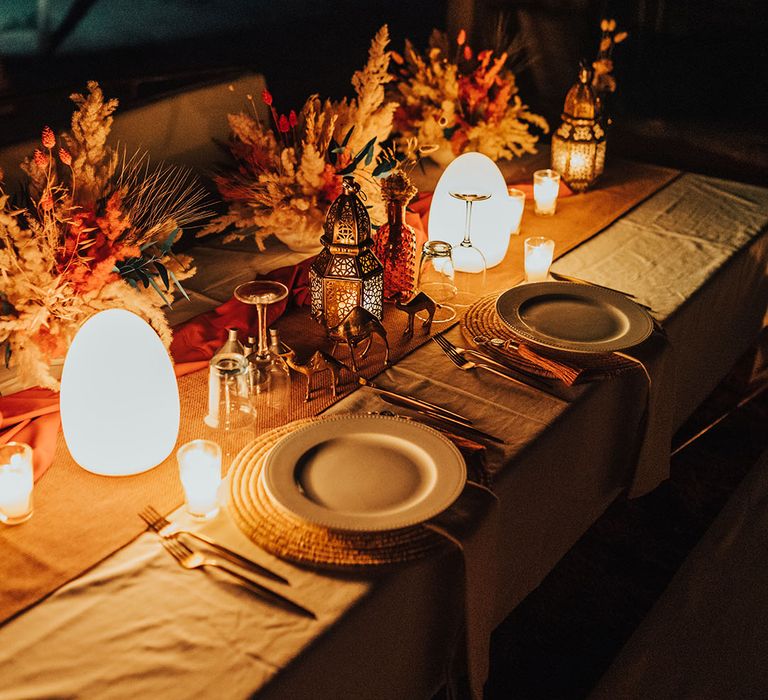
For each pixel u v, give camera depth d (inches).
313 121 74.9
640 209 97.6
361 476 47.7
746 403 112.6
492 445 54.0
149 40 315.6
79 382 47.3
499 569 56.7
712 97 153.4
